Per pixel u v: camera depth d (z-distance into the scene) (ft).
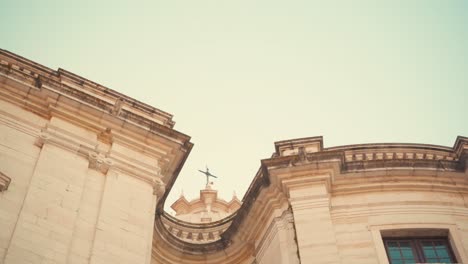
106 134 66.59
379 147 76.48
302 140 77.41
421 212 70.95
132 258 57.31
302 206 70.79
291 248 67.82
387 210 71.15
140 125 68.08
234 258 80.43
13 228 52.85
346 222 70.18
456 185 74.18
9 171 57.36
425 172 74.23
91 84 69.10
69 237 55.21
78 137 64.13
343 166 74.33
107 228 58.18
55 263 52.60
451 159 75.97
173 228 84.99
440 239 69.46
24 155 59.72
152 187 65.16
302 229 68.33
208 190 112.27
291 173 73.51
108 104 67.51
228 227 83.25
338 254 65.57
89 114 66.18
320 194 71.72
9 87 64.13
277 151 77.36
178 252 80.69
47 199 56.65
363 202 72.23
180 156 70.33
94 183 61.82
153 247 77.87
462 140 75.77
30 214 54.44
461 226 69.97
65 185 59.00
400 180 73.97
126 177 64.23
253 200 76.23
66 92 66.08
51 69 67.92
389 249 68.28
